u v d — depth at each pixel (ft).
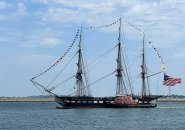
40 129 459.32
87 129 456.04
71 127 476.54
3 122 550.77
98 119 585.22
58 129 458.09
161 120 577.02
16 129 460.96
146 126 488.85
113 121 553.23
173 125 502.38
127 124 512.22
